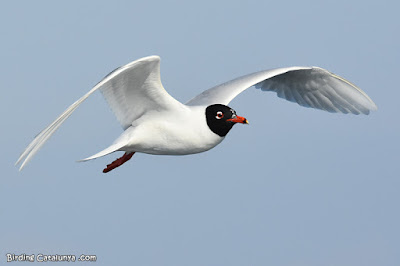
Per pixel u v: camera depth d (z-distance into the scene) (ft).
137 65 34.40
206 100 41.65
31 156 31.48
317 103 48.57
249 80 43.19
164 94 36.81
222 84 44.14
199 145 37.91
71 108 31.58
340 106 47.50
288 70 44.27
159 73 35.58
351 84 45.60
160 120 37.65
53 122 31.32
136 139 37.63
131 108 37.78
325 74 46.01
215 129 37.83
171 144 37.88
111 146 37.35
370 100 45.78
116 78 35.91
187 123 37.45
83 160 36.04
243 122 37.78
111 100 37.70
